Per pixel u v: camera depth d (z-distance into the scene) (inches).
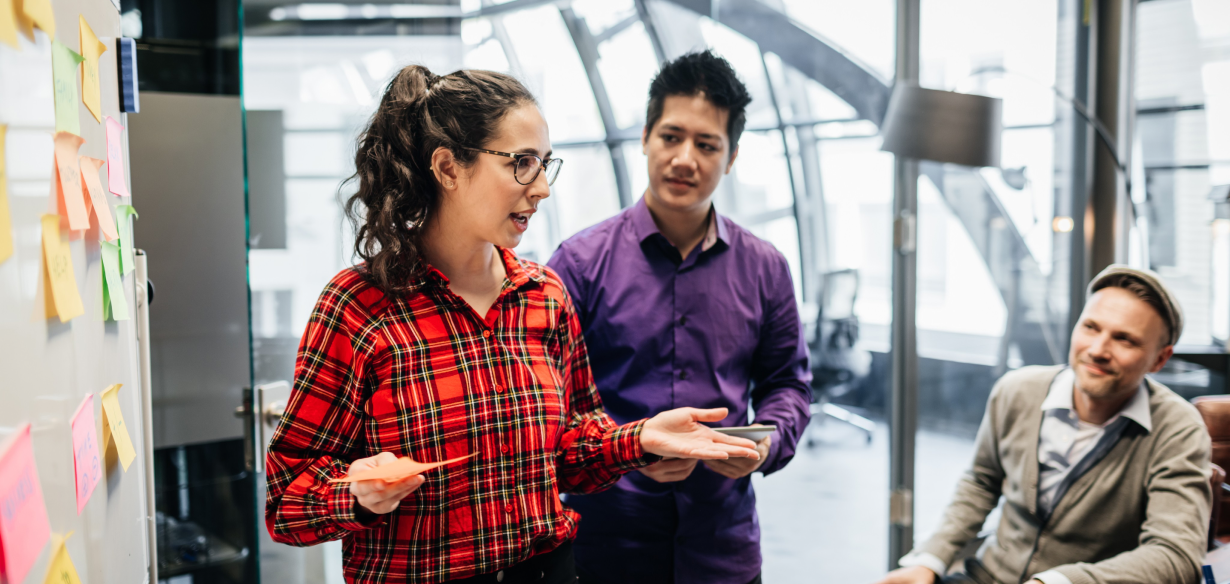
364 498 33.1
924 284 122.2
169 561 74.3
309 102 75.3
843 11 168.7
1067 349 132.8
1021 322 128.8
